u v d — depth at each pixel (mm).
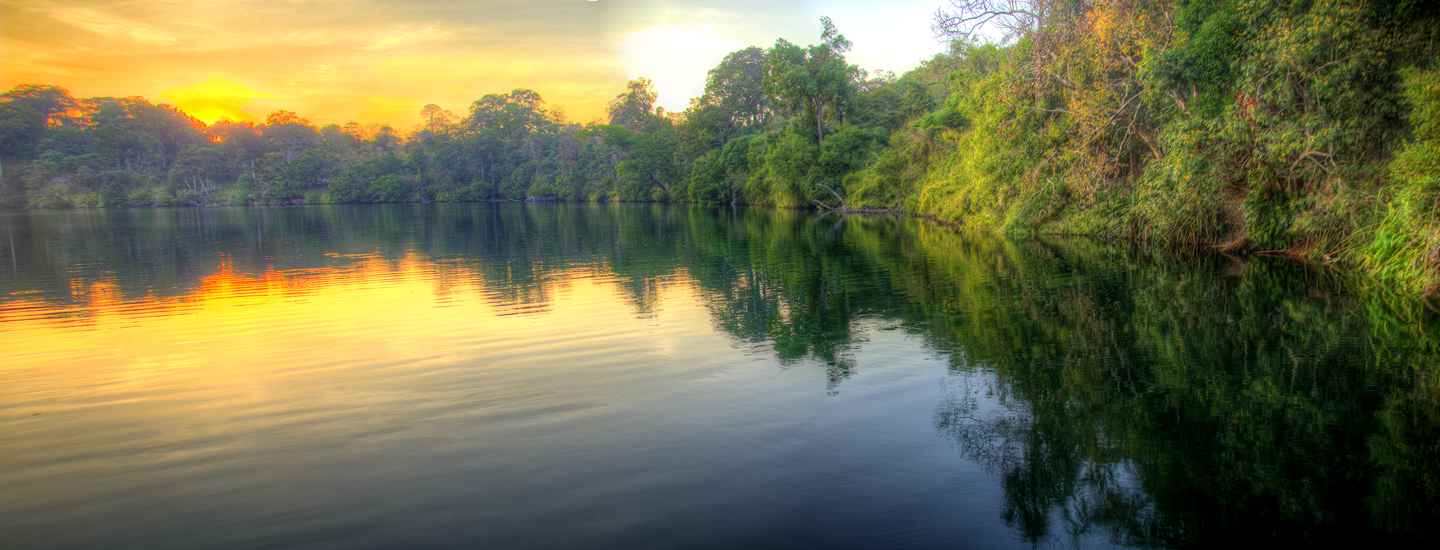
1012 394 6320
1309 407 5844
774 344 8523
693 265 17328
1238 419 5578
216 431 5734
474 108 126250
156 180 95625
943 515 4113
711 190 65500
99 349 8828
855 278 14266
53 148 90188
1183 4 16672
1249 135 14195
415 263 18797
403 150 123062
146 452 5297
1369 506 4180
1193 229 16438
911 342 8469
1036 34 20516
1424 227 10836
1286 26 13086
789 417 5785
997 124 23891
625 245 23656
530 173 104750
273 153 103688
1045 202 22625
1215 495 4344
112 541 3975
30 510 4363
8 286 14984
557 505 4277
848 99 50188
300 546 3865
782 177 51938
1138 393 6305
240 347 8836
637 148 78312
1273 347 7809
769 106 76438
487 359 8023
